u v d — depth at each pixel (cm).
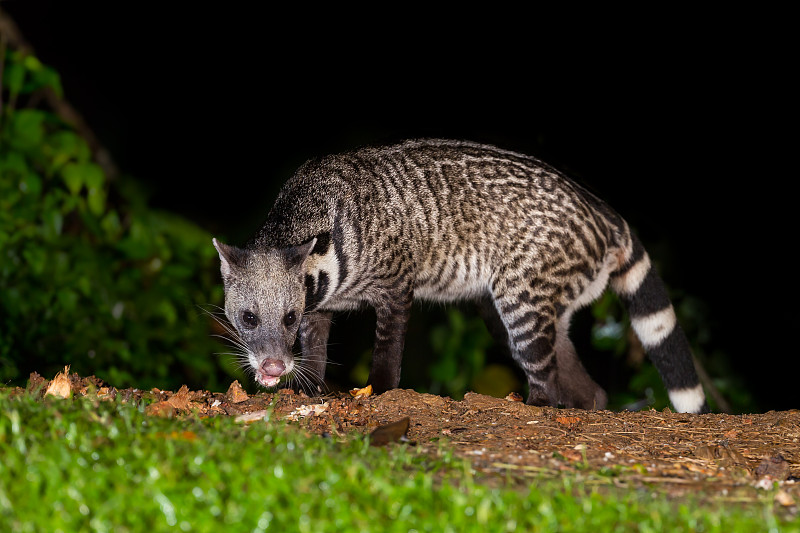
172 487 460
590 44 1334
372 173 867
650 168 1348
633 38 1313
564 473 568
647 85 1323
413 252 866
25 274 1220
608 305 1253
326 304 865
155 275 1339
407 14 1457
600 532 454
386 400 741
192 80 1590
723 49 1293
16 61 1259
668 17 1296
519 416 720
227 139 1587
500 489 520
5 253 1210
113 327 1269
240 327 821
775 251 1341
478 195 869
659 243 1355
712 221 1352
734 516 477
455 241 873
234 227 1568
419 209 865
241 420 660
